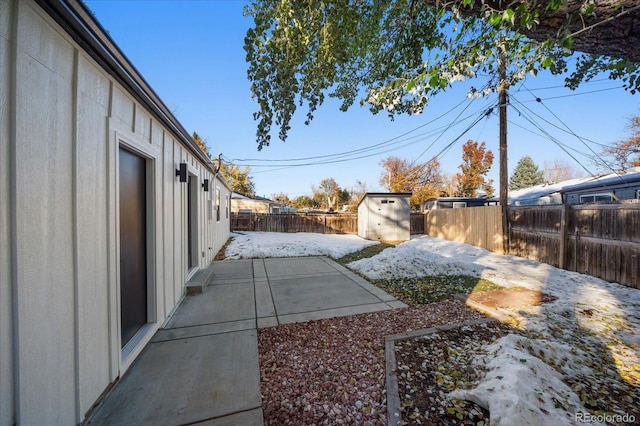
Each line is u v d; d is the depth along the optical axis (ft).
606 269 17.29
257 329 9.66
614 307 11.97
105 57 6.00
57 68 4.98
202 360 7.63
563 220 20.48
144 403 5.87
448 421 5.20
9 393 3.87
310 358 7.67
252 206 66.85
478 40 6.51
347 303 12.42
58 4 4.47
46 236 4.62
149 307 9.41
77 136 5.50
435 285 15.38
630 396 5.92
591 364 7.30
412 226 46.11
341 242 35.65
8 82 3.98
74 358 5.23
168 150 11.13
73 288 5.27
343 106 11.85
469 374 6.71
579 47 6.51
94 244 6.02
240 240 35.40
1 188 3.85
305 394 6.13
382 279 16.72
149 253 9.45
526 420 4.60
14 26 4.08
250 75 6.86
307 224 49.34
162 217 10.30
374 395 6.06
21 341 4.05
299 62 6.99
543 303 12.37
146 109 8.95
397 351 7.93
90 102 5.99
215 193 24.64
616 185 26.68
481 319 10.44
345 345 8.41
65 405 4.94
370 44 9.37
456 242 35.27
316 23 6.73
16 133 4.07
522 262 23.16
